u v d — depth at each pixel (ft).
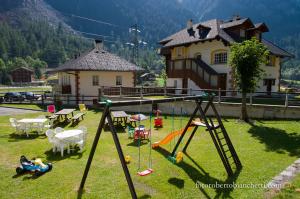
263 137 41.14
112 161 31.45
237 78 51.85
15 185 25.09
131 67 103.91
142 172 25.99
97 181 26.02
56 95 93.25
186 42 98.27
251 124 49.60
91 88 95.09
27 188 24.50
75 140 34.30
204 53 96.84
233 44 51.44
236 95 88.07
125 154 34.14
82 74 92.89
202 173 27.96
